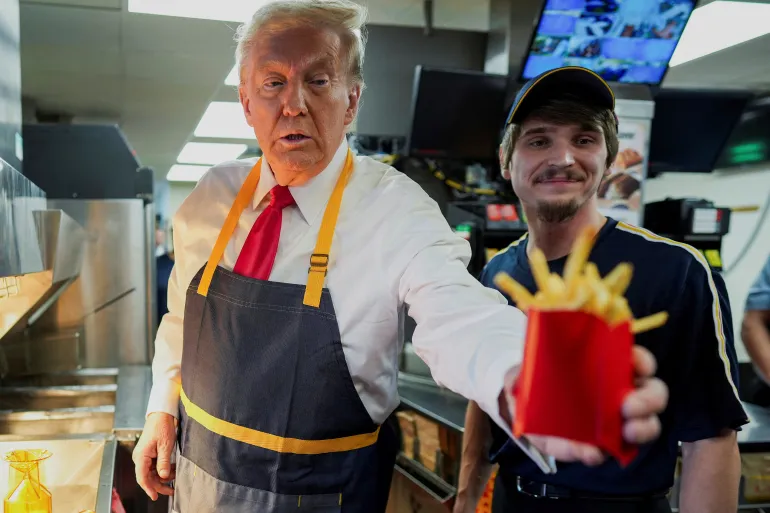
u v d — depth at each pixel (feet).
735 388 3.69
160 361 4.23
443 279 3.06
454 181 9.42
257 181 3.88
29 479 4.30
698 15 10.21
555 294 1.63
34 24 11.50
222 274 3.60
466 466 4.83
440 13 10.28
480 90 8.68
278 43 3.18
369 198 3.55
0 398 8.11
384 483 3.77
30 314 7.59
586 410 1.58
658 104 9.59
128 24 11.58
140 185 9.63
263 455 3.37
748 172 13.14
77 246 6.66
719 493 3.70
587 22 8.38
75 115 19.03
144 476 4.10
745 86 14.14
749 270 13.16
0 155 5.19
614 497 3.80
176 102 17.57
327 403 3.36
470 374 2.44
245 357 3.43
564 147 3.92
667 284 3.82
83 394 8.34
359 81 3.62
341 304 3.37
